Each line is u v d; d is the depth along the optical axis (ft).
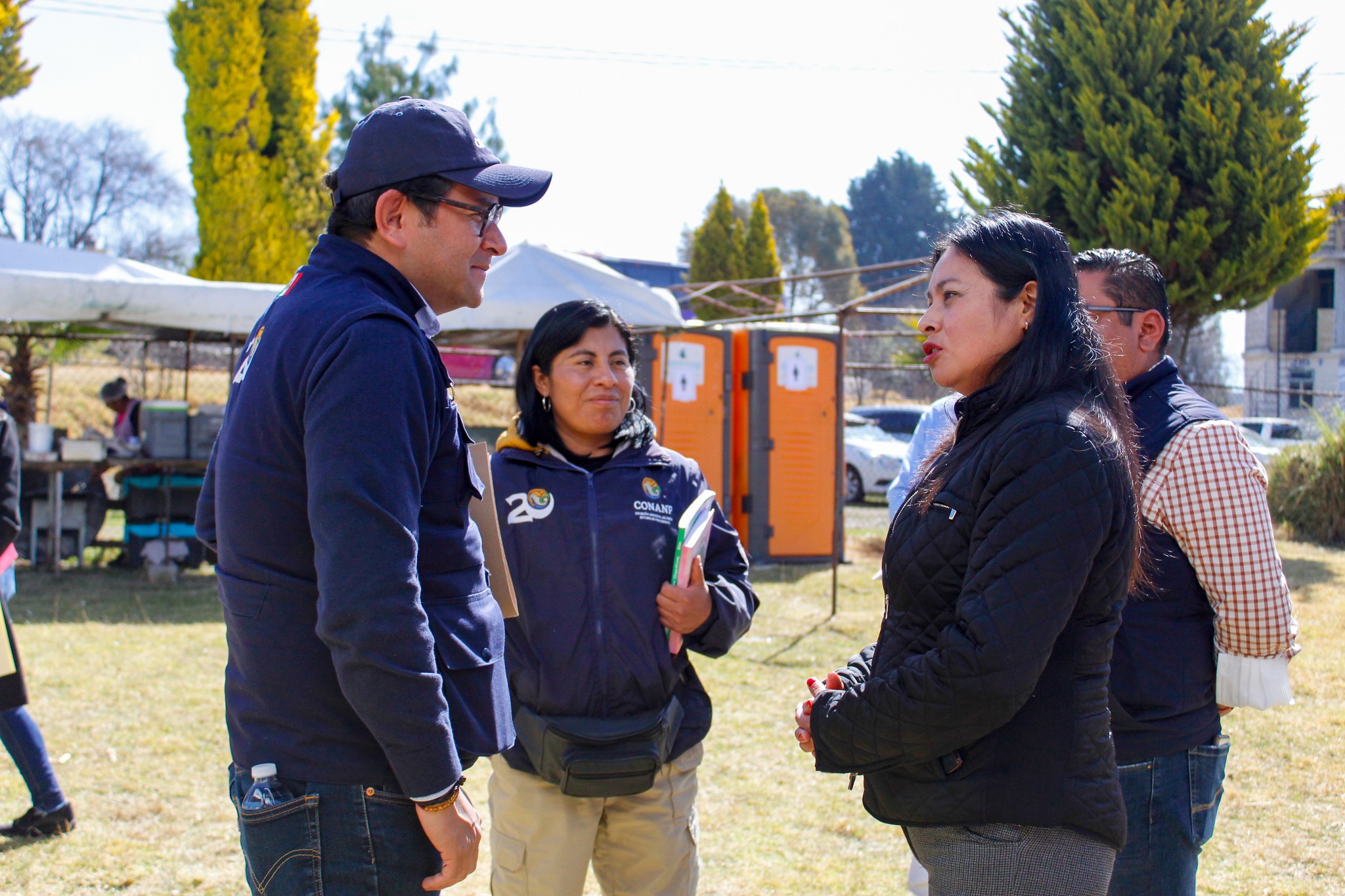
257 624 5.06
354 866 5.06
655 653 7.57
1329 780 14.02
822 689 6.08
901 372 71.92
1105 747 5.33
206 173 44.88
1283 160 32.40
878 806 5.73
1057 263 5.58
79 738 15.42
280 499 5.05
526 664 7.46
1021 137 34.99
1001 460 5.16
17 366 33.65
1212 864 11.60
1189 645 6.81
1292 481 38.86
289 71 46.19
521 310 25.84
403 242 5.52
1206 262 33.40
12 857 11.43
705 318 71.05
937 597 5.41
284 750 5.06
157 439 29.37
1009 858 5.28
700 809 13.30
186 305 26.89
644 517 7.82
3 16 37.99
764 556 32.40
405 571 4.80
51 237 119.65
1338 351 80.23
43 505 30.40
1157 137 32.42
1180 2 32.42
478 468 6.38
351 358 4.90
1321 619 23.50
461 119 5.70
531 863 7.49
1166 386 7.20
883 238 196.24
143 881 11.07
